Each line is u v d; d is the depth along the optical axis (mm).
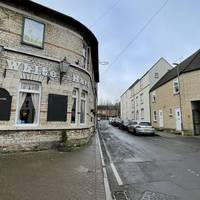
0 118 8742
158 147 12312
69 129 11031
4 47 9102
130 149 11625
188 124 20156
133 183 5609
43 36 10547
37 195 4395
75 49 12039
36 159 7762
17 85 9344
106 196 4590
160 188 5184
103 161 8367
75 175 5953
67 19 11359
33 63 9953
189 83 20500
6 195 4324
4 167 6480
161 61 32406
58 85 10758
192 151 10750
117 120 41031
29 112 9773
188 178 6027
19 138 9195
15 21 9711
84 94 13430
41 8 10312
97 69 23500
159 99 27484
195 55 22016
